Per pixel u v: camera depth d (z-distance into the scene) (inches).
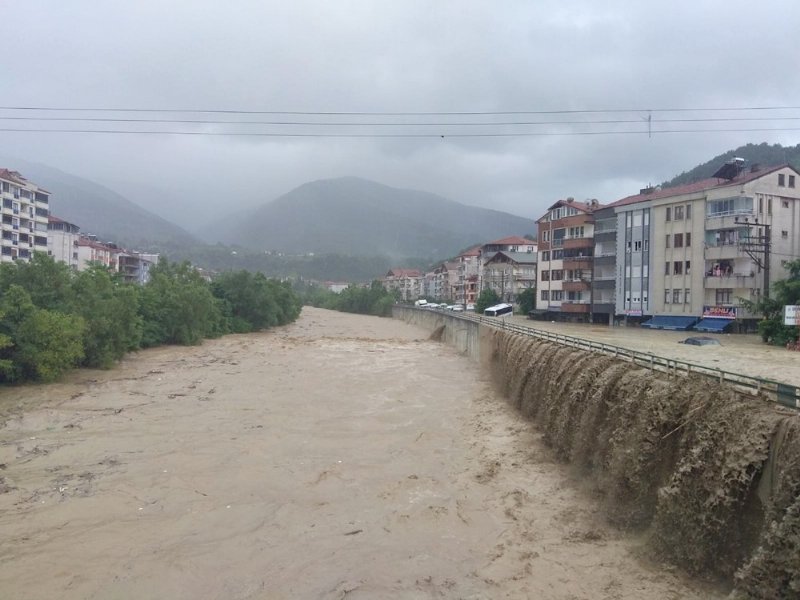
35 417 1081.4
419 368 1797.5
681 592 469.7
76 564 539.8
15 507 668.7
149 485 743.1
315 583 506.6
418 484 753.6
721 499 481.4
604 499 660.1
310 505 682.8
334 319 4530.0
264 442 940.0
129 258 5000.0
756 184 1977.1
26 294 1370.6
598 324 2603.3
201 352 2087.8
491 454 879.1
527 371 1151.6
